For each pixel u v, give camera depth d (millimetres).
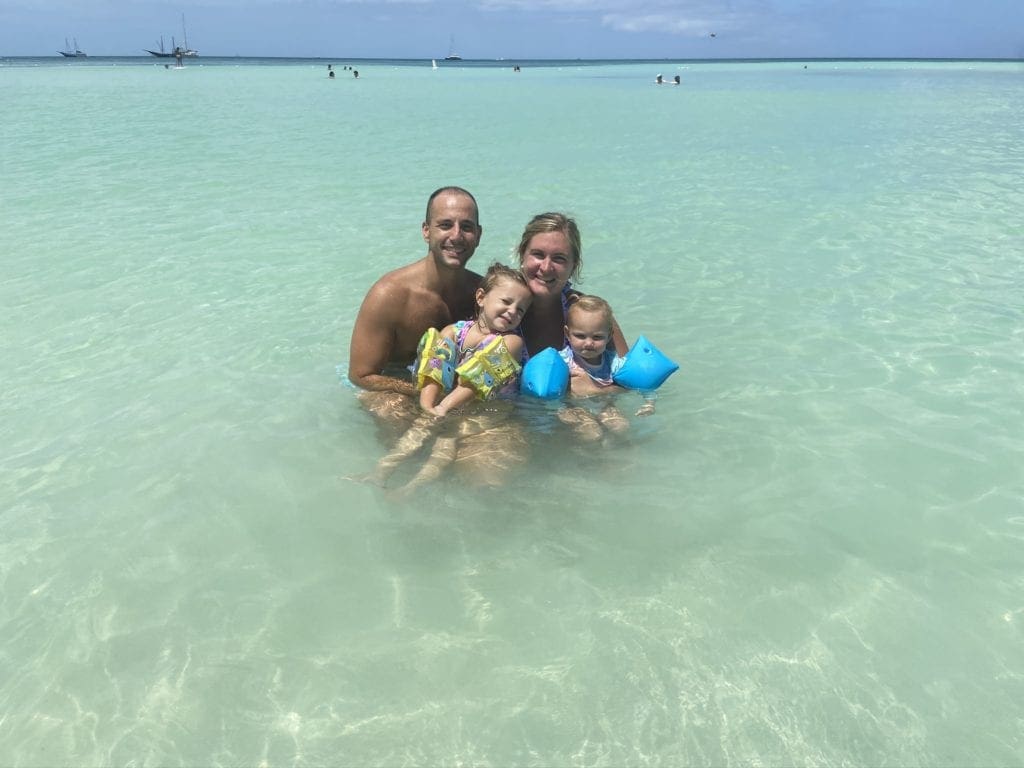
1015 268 6969
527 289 4238
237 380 4754
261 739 2289
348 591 2924
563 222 4215
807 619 2754
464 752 2244
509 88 41469
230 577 3008
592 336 4316
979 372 4816
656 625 2730
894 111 24391
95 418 4273
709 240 8164
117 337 5441
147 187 11141
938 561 3072
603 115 23703
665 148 15750
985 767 2176
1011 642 2643
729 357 5125
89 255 7512
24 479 3682
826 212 9484
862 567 3039
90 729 2322
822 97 32031
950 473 3711
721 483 3633
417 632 2711
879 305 6066
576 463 3758
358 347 4375
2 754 2232
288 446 3973
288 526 3318
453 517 3361
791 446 3973
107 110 24172
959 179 11664
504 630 2715
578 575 3000
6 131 17969
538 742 2273
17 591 2926
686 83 48344
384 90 38344
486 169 13031
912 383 4688
